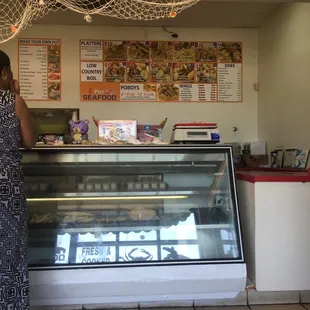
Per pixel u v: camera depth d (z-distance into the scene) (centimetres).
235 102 510
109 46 494
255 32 510
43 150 214
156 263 214
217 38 508
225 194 230
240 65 511
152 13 429
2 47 480
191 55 504
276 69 447
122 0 380
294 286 232
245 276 215
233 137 510
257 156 479
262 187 229
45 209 226
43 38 487
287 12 414
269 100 471
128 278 210
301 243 231
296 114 395
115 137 243
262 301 234
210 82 507
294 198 230
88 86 492
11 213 160
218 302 234
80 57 492
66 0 369
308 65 366
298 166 371
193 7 438
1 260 158
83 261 215
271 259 230
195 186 236
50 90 488
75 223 227
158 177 236
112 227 229
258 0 341
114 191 230
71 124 253
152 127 262
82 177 231
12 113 164
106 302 224
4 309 159
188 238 229
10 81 184
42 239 220
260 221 229
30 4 379
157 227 232
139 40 497
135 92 497
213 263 216
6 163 161
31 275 205
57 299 216
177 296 225
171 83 502
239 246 220
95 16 458
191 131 262
